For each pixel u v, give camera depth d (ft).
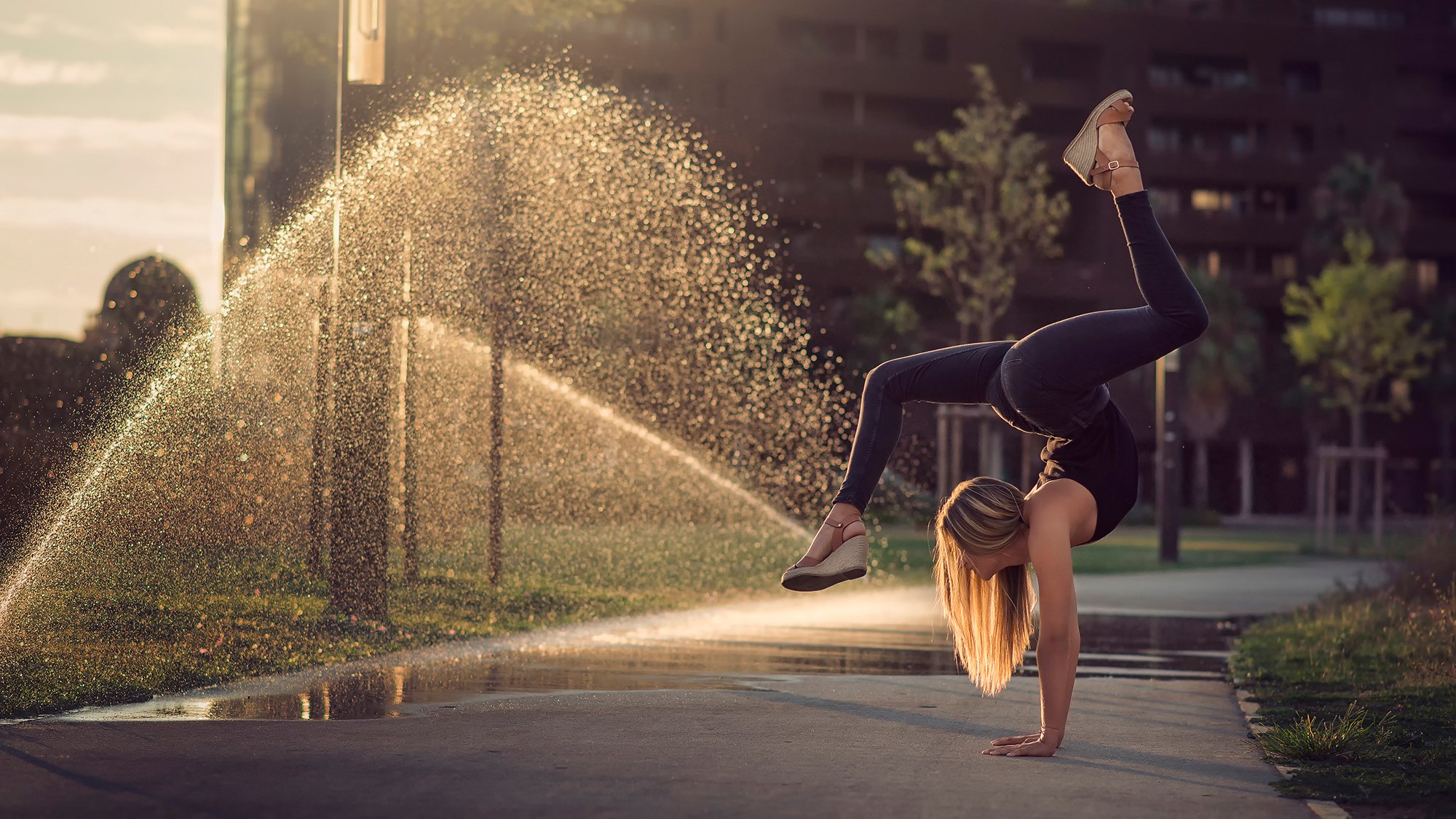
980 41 249.75
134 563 48.75
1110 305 236.63
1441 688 29.35
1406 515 258.37
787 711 25.45
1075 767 20.08
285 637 34.42
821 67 237.66
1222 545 116.57
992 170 150.20
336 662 31.76
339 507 38.96
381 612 38.86
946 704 26.86
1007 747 21.07
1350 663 34.22
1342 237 242.78
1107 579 70.38
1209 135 266.57
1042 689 21.07
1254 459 262.06
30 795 17.12
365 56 40.27
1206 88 265.34
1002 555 21.33
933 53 248.93
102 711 24.29
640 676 30.71
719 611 48.83
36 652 30.25
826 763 20.06
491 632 38.93
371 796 17.30
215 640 33.22
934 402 19.94
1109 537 134.72
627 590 53.83
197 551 52.06
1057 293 234.38
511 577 54.85
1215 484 261.44
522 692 27.63
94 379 61.87
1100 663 36.37
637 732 22.71
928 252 154.30
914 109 246.88
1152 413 239.30
